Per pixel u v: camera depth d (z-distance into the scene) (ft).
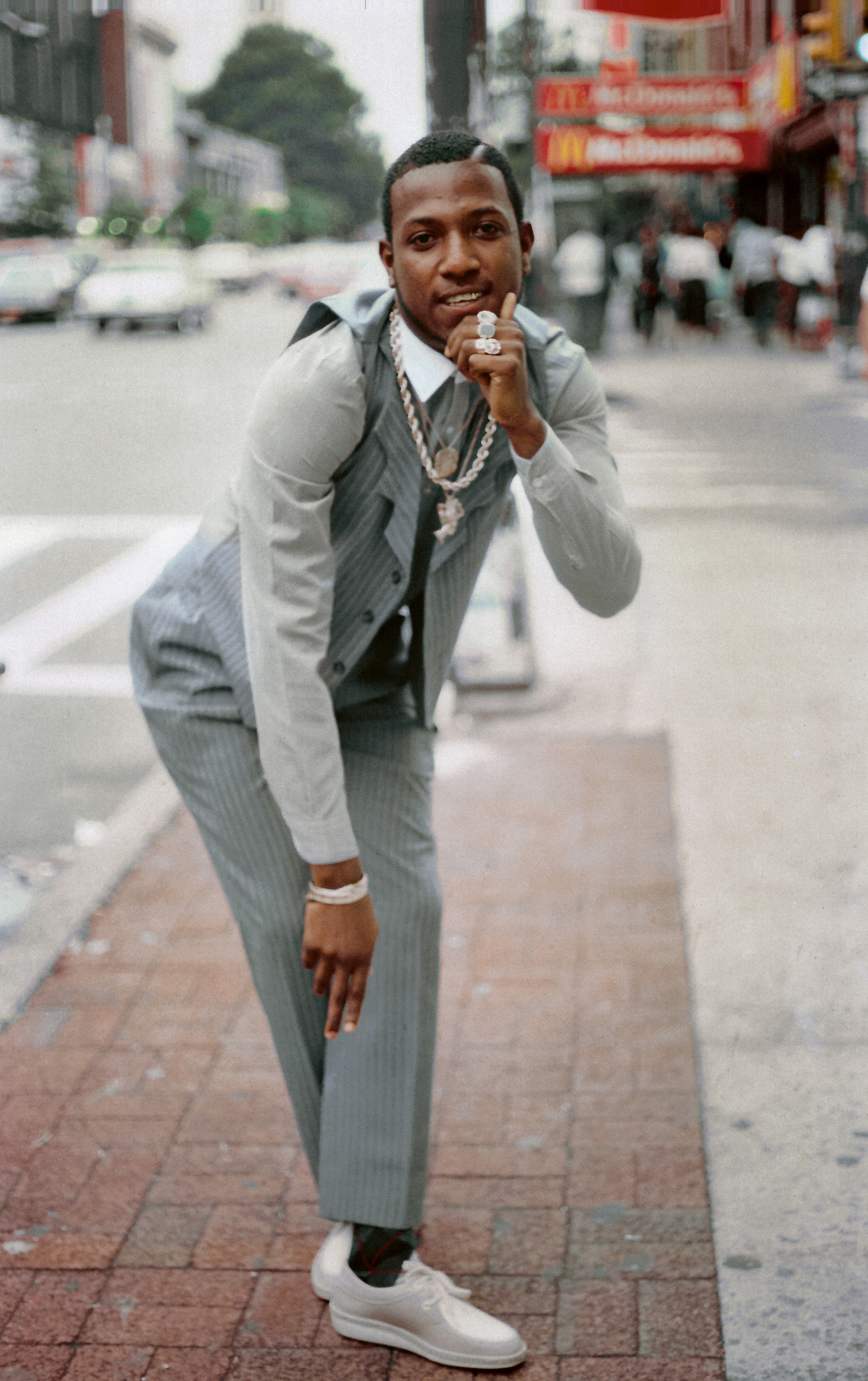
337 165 331.16
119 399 55.36
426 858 7.68
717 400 47.73
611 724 18.06
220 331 89.51
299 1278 8.47
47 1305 8.28
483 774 16.67
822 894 12.99
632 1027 11.08
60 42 77.77
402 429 6.70
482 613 19.22
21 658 21.72
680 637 21.42
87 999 11.90
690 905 12.95
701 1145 9.53
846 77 44.04
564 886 13.65
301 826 6.76
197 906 13.61
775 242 66.95
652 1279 8.27
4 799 16.46
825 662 19.75
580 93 70.64
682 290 71.36
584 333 61.98
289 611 6.63
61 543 29.40
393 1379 7.60
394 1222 7.73
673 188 97.81
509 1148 9.63
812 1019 10.97
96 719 19.12
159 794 16.57
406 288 6.44
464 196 6.25
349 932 6.88
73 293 98.22
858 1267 8.27
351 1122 7.68
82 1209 9.16
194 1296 8.33
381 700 7.79
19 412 52.29
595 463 6.98
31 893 13.93
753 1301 8.03
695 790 15.69
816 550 26.21
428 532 7.17
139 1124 10.10
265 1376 7.66
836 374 53.88
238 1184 9.39
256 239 255.50
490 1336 7.60
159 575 8.14
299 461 6.51
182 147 215.92
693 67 102.73
